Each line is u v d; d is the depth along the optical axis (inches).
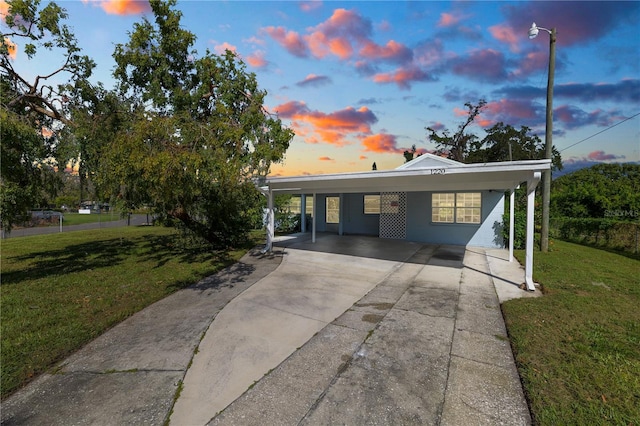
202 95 378.3
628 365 133.0
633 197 698.2
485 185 377.7
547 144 447.5
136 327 183.5
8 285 268.4
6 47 278.4
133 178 232.4
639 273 307.3
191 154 225.5
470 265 351.3
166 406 110.7
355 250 451.5
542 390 116.1
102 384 125.0
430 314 199.8
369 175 296.5
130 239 571.8
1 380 126.8
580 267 335.9
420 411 106.8
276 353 149.3
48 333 172.4
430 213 530.0
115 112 344.2
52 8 296.7
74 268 335.0
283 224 732.7
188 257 398.9
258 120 277.1
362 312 204.7
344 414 105.4
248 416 104.8
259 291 253.8
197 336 169.0
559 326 175.2
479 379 126.0
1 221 252.2
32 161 267.3
